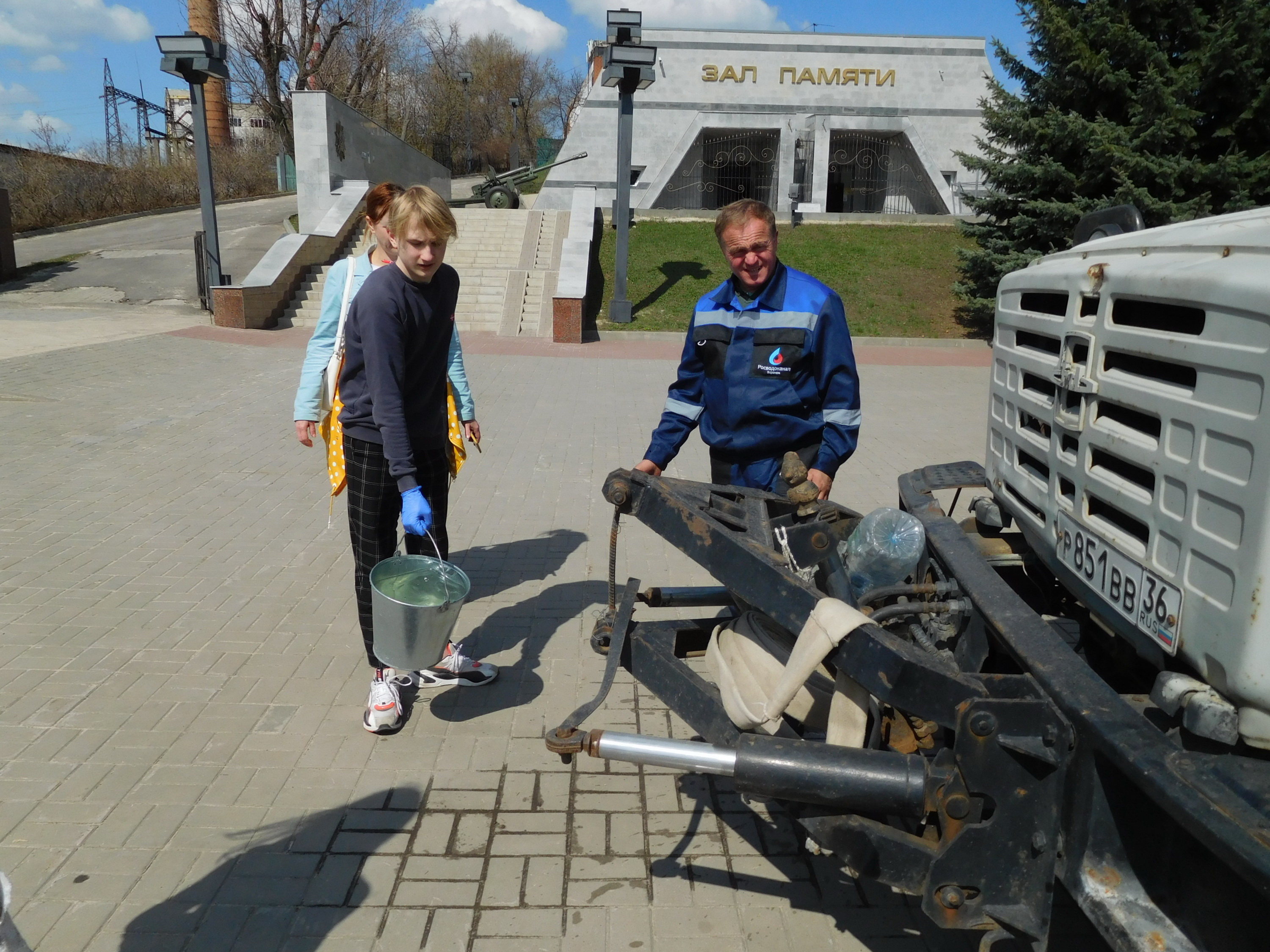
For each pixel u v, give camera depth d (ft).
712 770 7.04
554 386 39.42
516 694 13.20
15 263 64.90
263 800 10.54
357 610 15.83
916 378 45.93
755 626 8.64
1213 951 5.89
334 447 12.03
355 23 132.87
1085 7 56.75
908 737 8.35
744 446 10.80
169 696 12.78
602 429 30.94
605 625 9.32
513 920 8.84
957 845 6.64
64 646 14.12
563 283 55.62
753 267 10.19
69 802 10.37
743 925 8.87
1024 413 9.78
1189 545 6.29
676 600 10.41
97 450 25.76
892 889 9.34
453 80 185.47
